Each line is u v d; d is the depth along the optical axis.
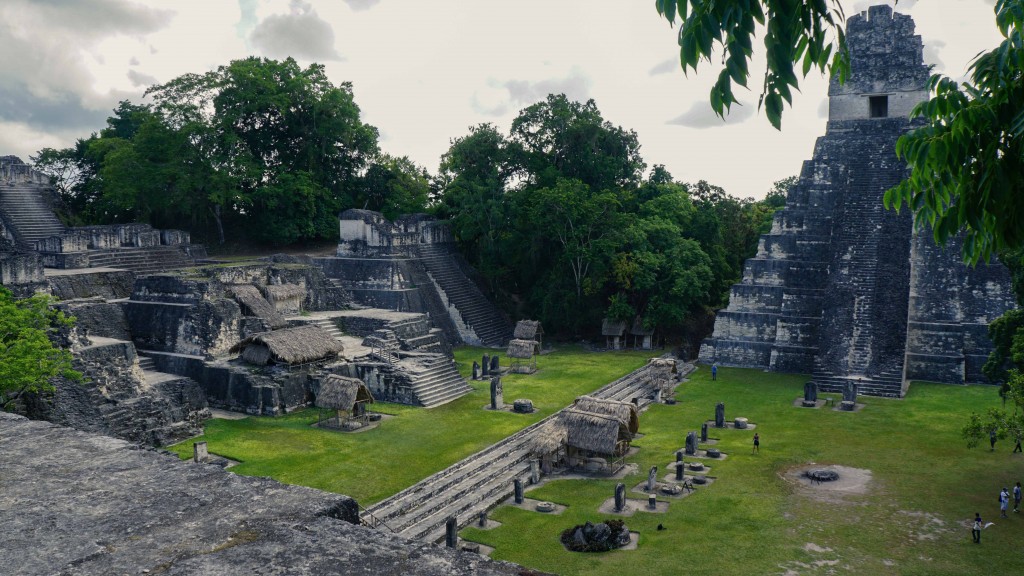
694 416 37.56
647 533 23.42
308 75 64.06
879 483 27.30
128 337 39.78
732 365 50.44
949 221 7.41
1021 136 6.82
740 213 66.69
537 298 58.28
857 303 46.12
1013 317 30.78
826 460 30.08
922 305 47.31
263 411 35.62
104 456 5.76
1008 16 6.67
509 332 58.50
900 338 43.78
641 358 51.59
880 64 52.00
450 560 4.14
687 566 20.97
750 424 35.88
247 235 63.56
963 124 6.87
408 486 26.58
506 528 24.12
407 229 58.81
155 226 61.38
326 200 64.50
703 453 31.45
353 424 34.28
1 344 24.84
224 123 57.22
